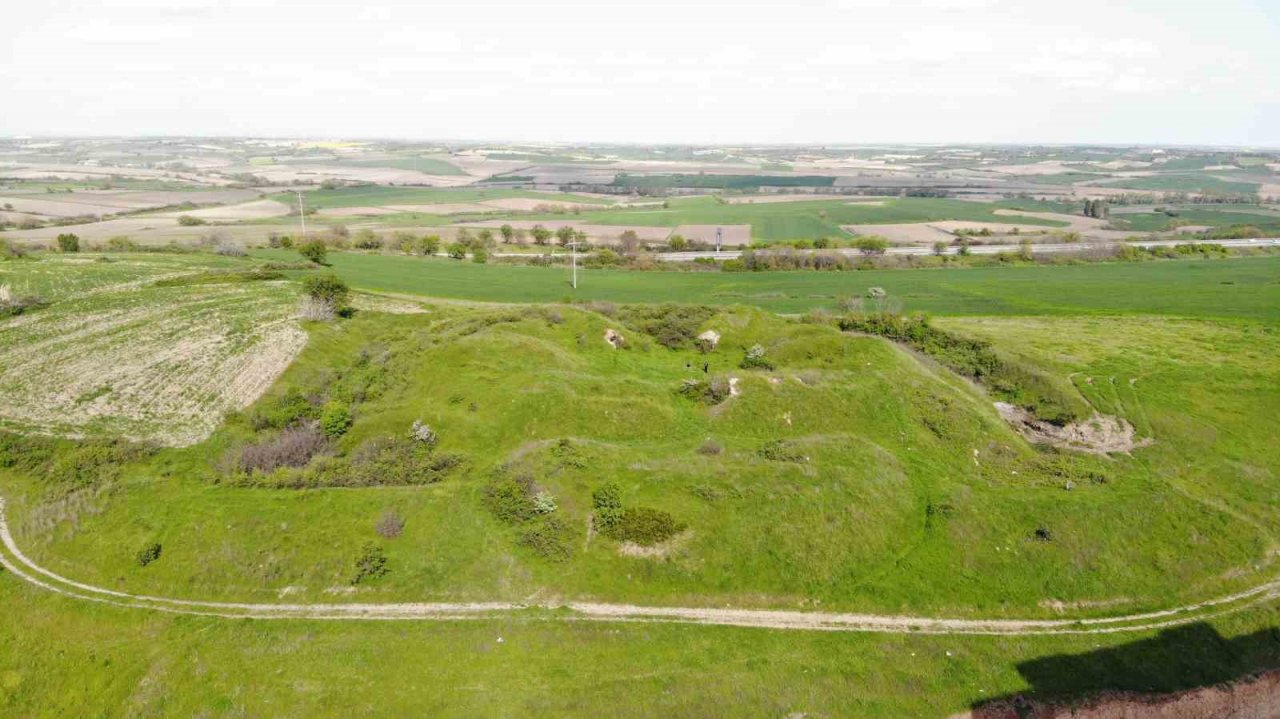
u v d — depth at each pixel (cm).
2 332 6781
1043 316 9244
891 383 5366
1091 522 3981
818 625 3356
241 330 7038
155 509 3916
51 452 4653
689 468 4162
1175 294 10444
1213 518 4100
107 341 6644
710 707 2906
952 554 3781
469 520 3828
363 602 3444
